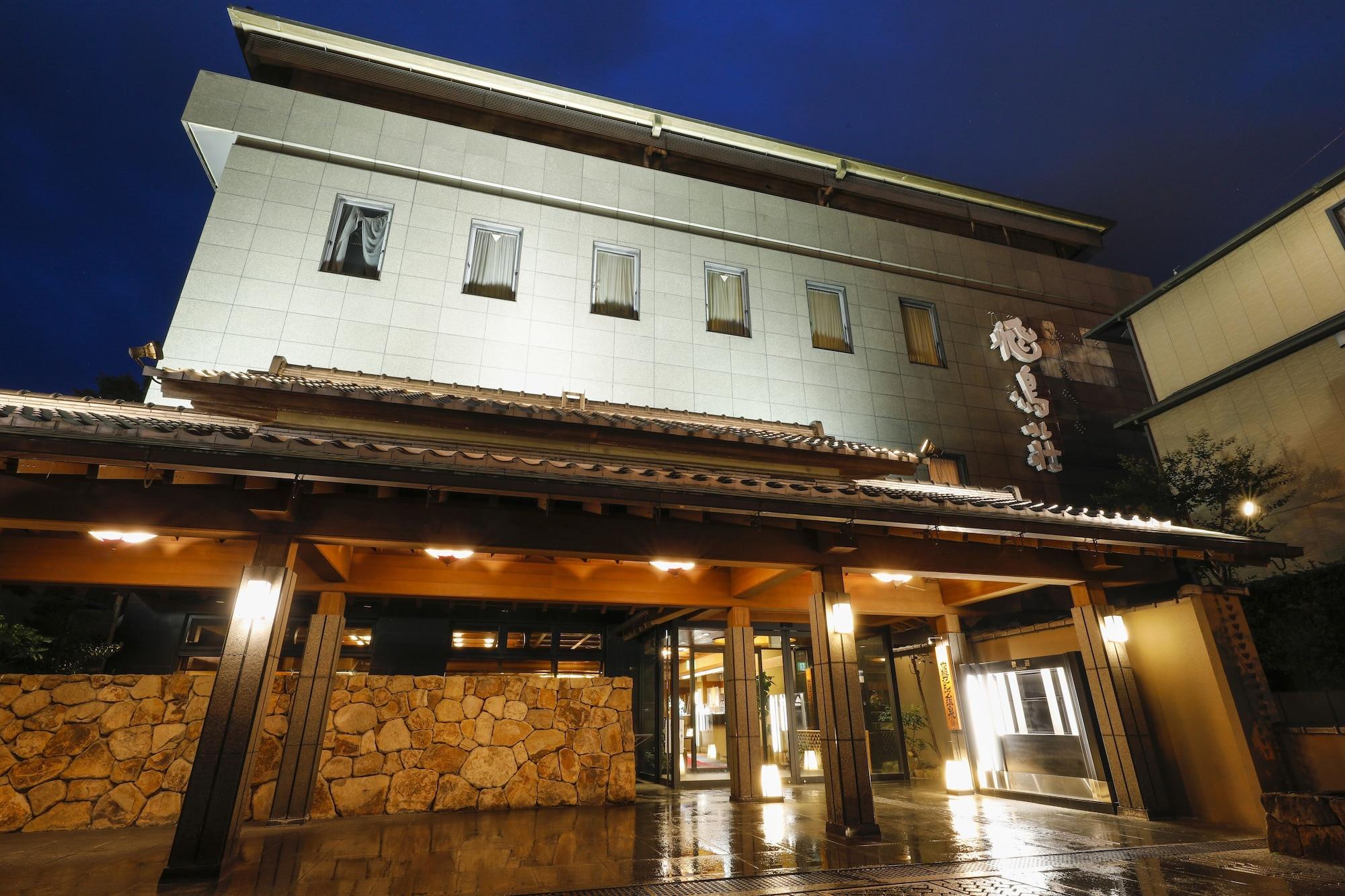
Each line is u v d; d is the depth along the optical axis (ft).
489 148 47.75
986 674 32.35
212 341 36.83
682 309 48.52
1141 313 54.70
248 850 19.44
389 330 40.42
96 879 16.08
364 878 16.49
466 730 28.63
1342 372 41.11
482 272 44.70
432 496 18.53
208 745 16.37
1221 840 21.12
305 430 25.20
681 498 19.95
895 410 52.16
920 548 25.02
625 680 31.37
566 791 28.84
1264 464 44.21
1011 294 61.05
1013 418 55.83
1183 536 25.49
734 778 30.58
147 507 17.66
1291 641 30.60
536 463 18.92
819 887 15.96
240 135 42.01
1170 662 25.77
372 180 43.83
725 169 58.90
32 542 24.27
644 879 16.56
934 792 33.30
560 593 29.84
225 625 37.24
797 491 21.57
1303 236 44.62
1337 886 15.65
